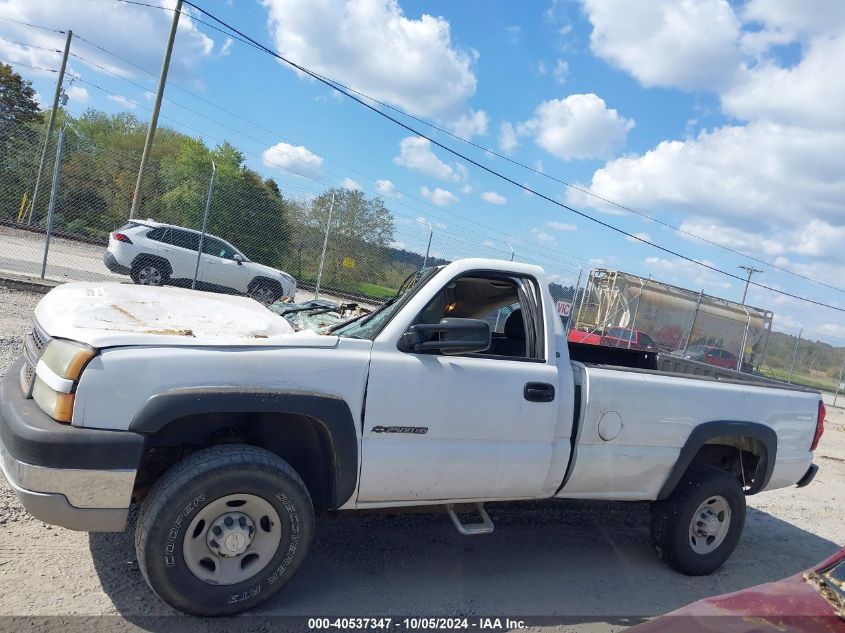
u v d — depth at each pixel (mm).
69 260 15023
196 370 2955
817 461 9898
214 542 2988
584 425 3895
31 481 2717
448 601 3641
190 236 14258
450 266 3719
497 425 3613
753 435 4543
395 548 4250
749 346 25422
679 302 23812
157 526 2828
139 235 13820
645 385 4125
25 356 3441
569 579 4176
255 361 3080
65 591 3135
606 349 5910
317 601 3412
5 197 14047
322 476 3361
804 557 5301
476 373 3564
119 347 2895
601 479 4047
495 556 4363
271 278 14781
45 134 13883
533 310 3920
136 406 2840
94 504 2789
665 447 4230
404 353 3434
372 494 3398
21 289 11539
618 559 4637
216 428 3336
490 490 3709
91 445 2727
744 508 4562
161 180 15188
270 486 3029
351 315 4641
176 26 17750
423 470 3451
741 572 4766
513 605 3709
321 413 3143
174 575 2893
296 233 15234
